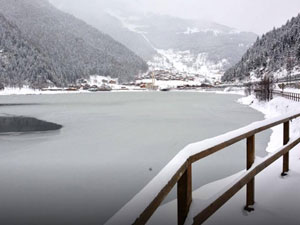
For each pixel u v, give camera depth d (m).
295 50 121.19
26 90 139.25
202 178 8.68
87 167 10.94
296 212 2.91
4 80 137.50
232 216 2.89
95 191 8.17
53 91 150.00
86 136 18.67
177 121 25.91
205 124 23.55
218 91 134.25
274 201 3.19
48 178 9.59
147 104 51.97
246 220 2.79
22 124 26.38
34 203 7.38
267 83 41.47
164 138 17.28
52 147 15.23
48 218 6.46
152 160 11.90
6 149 14.87
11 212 6.82
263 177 4.04
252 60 152.50
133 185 8.66
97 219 6.33
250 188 3.01
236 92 110.12
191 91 159.38
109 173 10.03
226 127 21.72
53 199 7.63
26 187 8.67
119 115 32.47
